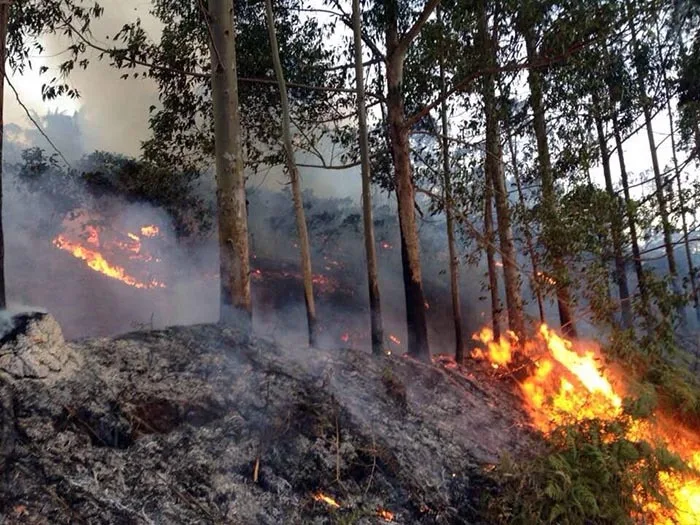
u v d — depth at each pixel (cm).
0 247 362
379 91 1034
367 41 937
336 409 458
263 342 545
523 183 1105
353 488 390
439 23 926
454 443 514
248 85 1023
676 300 730
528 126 1141
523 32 929
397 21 893
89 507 279
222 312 548
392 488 406
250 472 359
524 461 484
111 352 406
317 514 355
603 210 833
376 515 376
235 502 330
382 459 427
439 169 1037
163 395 380
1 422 295
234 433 380
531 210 894
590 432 497
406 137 851
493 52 972
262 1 1016
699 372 860
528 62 851
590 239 811
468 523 408
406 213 827
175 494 314
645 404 532
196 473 335
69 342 408
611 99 1231
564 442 502
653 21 896
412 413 545
